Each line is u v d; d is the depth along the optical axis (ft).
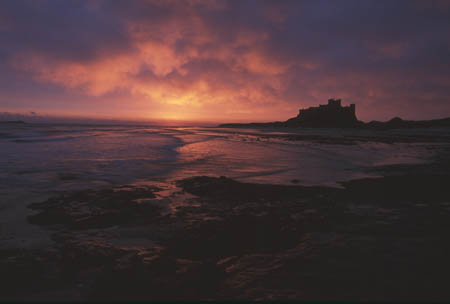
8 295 10.12
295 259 12.75
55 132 142.51
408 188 28.02
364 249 13.55
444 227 16.55
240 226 17.58
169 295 10.14
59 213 20.31
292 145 84.84
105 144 78.79
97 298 9.95
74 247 14.53
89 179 33.30
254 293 10.11
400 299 9.27
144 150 64.44
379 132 224.12
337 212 20.12
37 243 15.15
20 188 28.35
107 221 18.76
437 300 9.16
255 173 37.73
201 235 16.15
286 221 18.33
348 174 36.78
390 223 17.46
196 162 47.50
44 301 9.75
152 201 23.63
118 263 12.75
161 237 16.03
